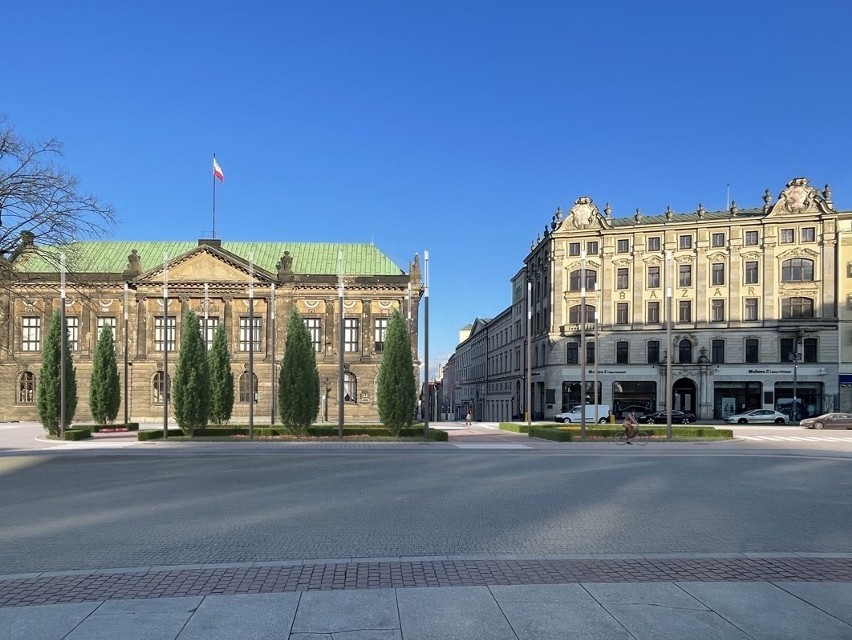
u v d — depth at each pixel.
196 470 22.94
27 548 10.88
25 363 67.25
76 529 12.45
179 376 39.66
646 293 72.94
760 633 6.70
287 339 39.97
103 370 48.25
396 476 21.08
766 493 17.41
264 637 6.56
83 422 67.00
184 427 39.78
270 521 13.22
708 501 15.91
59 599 7.87
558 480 20.08
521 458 27.84
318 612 7.25
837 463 26.33
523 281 91.75
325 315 70.25
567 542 11.26
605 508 14.82
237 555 10.37
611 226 74.88
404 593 7.93
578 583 8.38
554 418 73.00
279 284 69.75
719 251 70.69
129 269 69.69
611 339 73.69
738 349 69.44
